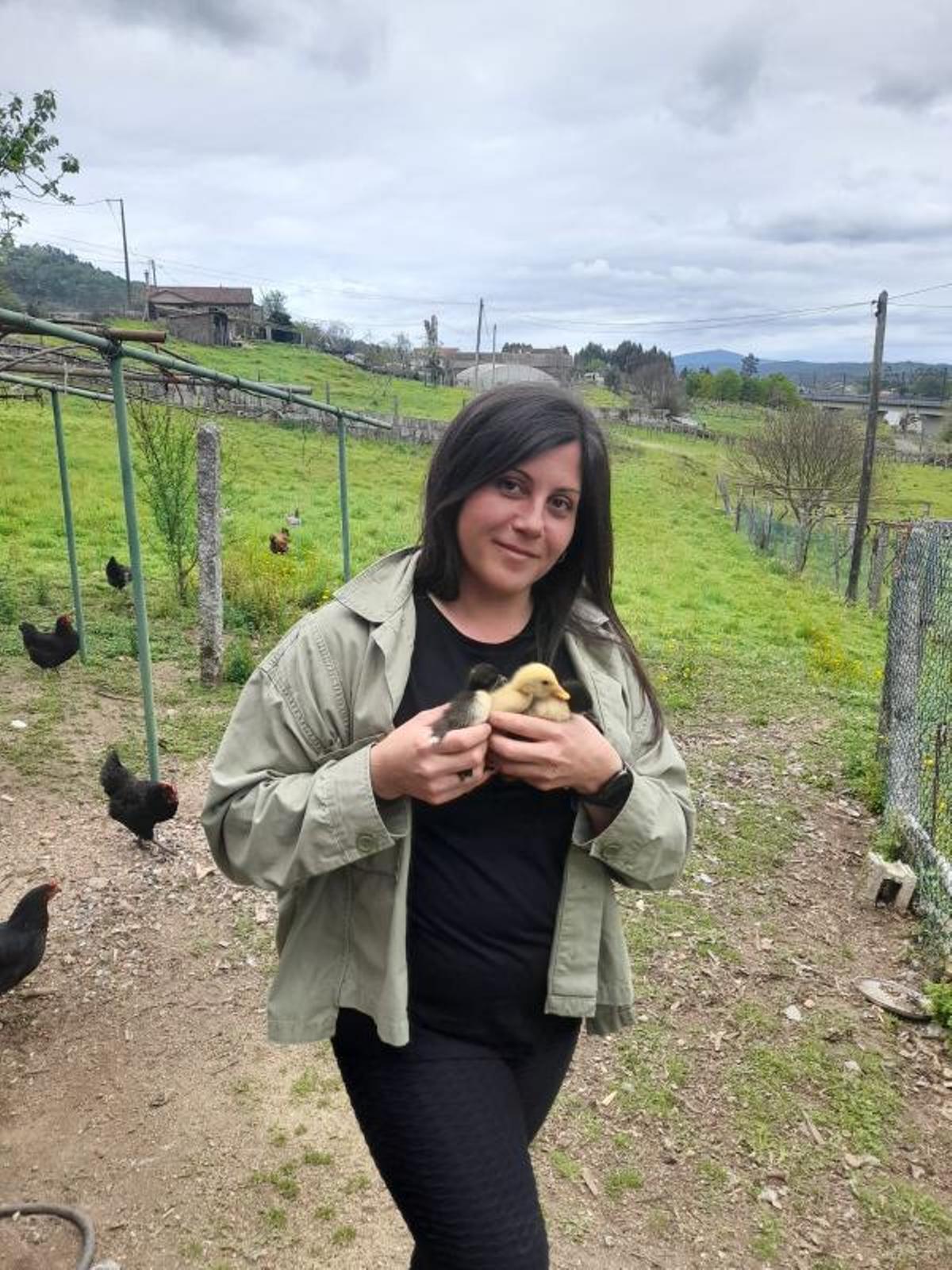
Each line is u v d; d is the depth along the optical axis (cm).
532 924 184
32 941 430
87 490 2286
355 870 180
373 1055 184
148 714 637
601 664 204
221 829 182
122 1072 402
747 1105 403
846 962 530
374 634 182
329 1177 349
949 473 5922
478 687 176
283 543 1753
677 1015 464
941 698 679
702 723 992
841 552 2922
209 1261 312
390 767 163
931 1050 453
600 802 175
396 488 3142
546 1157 365
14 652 1052
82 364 930
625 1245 329
